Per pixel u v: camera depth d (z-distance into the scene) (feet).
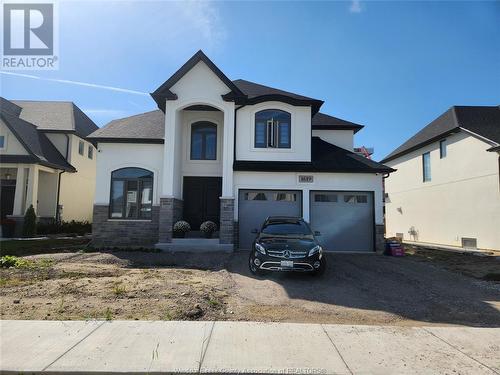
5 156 68.18
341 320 22.54
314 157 57.36
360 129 66.18
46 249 50.24
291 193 53.67
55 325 19.84
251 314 23.17
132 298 25.41
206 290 28.02
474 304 26.55
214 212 57.82
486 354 16.93
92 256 43.75
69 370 14.74
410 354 16.81
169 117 52.60
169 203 51.34
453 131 68.59
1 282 29.37
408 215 87.92
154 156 56.13
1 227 66.59
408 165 88.28
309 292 28.84
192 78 53.11
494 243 59.06
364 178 53.47
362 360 16.08
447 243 71.77
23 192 69.36
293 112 55.88
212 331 19.35
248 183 53.06
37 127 81.15
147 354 16.34
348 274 36.01
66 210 80.84
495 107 75.25
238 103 54.90
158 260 42.24
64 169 76.69
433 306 25.94
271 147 55.42
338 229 53.36
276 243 34.35
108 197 55.57
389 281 33.42
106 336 18.37
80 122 89.45
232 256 45.29
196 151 58.49
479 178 62.64
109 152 56.18
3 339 17.83
